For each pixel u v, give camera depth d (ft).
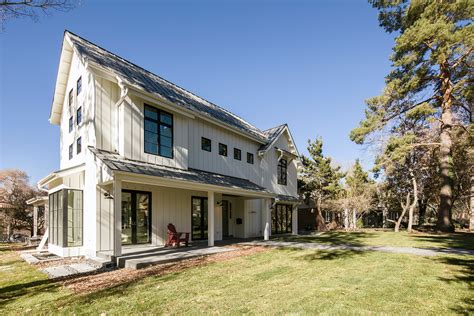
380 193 90.99
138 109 33.91
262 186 59.11
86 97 35.06
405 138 55.01
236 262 26.76
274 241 45.37
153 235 36.50
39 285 20.47
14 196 89.86
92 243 30.73
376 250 33.58
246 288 18.11
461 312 13.73
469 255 29.27
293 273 22.18
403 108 59.82
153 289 18.04
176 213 40.16
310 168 88.33
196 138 44.62
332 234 63.10
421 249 34.14
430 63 49.62
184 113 39.37
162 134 36.65
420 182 75.61
